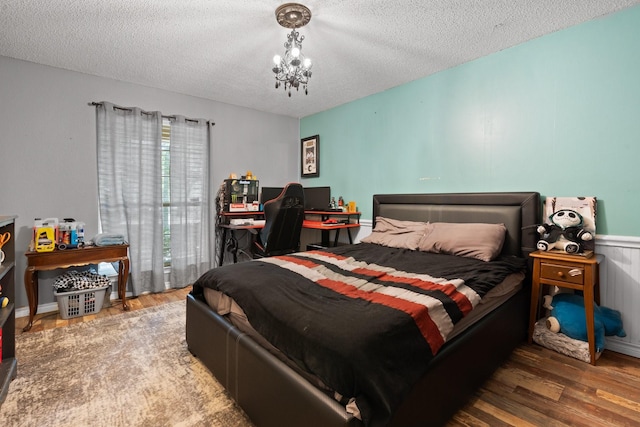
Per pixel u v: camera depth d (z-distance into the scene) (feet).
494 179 8.87
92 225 10.18
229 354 5.25
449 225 8.71
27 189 9.09
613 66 6.93
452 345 4.67
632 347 6.78
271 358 4.38
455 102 9.68
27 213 9.10
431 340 4.15
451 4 6.57
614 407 5.12
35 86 9.14
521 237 8.09
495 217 8.47
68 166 9.70
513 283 6.83
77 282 8.94
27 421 4.73
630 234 6.81
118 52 8.63
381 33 7.75
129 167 10.56
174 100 11.76
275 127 14.80
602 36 7.05
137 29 7.48
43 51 8.50
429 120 10.35
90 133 10.04
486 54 8.89
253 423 4.74
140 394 5.41
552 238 7.17
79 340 7.42
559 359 6.62
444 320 4.50
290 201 10.45
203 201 12.39
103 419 4.79
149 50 8.53
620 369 6.23
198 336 6.37
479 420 4.81
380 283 5.51
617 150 6.91
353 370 3.37
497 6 6.64
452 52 8.77
